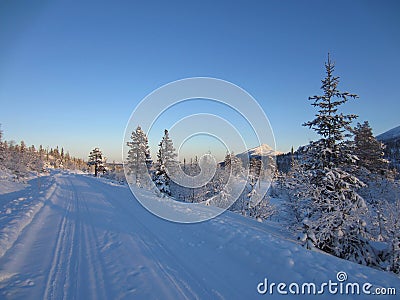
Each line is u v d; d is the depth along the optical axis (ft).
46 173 215.92
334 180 35.70
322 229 33.88
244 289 13.47
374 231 38.68
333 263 16.24
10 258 16.93
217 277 14.89
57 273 14.99
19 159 152.56
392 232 35.09
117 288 13.23
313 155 39.42
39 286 13.34
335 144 37.47
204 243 21.20
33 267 15.80
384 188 56.24
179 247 20.20
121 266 16.11
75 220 29.73
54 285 13.50
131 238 22.34
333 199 35.55
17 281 13.83
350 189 35.63
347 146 37.06
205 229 25.40
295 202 44.09
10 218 27.91
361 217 36.47
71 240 21.62
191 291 13.14
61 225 27.09
